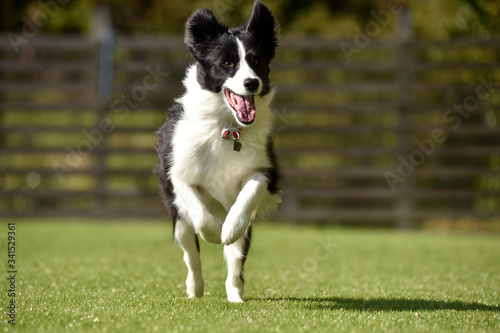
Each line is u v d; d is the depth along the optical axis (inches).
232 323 158.1
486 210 514.0
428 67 485.4
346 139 565.9
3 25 579.8
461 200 563.8
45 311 173.0
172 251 333.7
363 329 156.3
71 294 203.9
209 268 277.0
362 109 486.6
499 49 510.9
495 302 201.9
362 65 488.7
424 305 194.1
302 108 487.2
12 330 152.1
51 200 565.3
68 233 406.0
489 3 535.2
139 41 490.0
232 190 200.8
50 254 311.3
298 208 555.5
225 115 196.4
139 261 292.8
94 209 494.6
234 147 193.6
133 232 419.5
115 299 194.2
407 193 485.4
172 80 496.1
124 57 515.8
